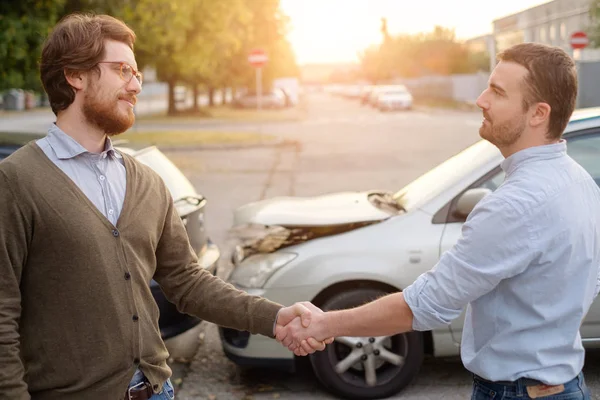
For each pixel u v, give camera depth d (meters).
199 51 31.52
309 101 78.69
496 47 48.44
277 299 4.52
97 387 2.18
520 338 2.18
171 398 2.45
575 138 4.52
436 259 4.44
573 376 2.21
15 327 2.07
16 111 48.91
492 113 2.25
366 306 2.36
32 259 2.13
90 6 13.30
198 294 2.56
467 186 4.55
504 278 2.16
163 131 28.81
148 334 2.32
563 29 35.28
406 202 4.83
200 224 5.48
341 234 4.60
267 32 47.78
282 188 14.10
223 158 19.83
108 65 2.25
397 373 4.50
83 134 2.29
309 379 4.96
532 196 2.13
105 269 2.18
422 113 43.50
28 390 2.16
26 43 12.27
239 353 4.68
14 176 2.11
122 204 2.30
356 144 23.00
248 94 54.47
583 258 2.18
